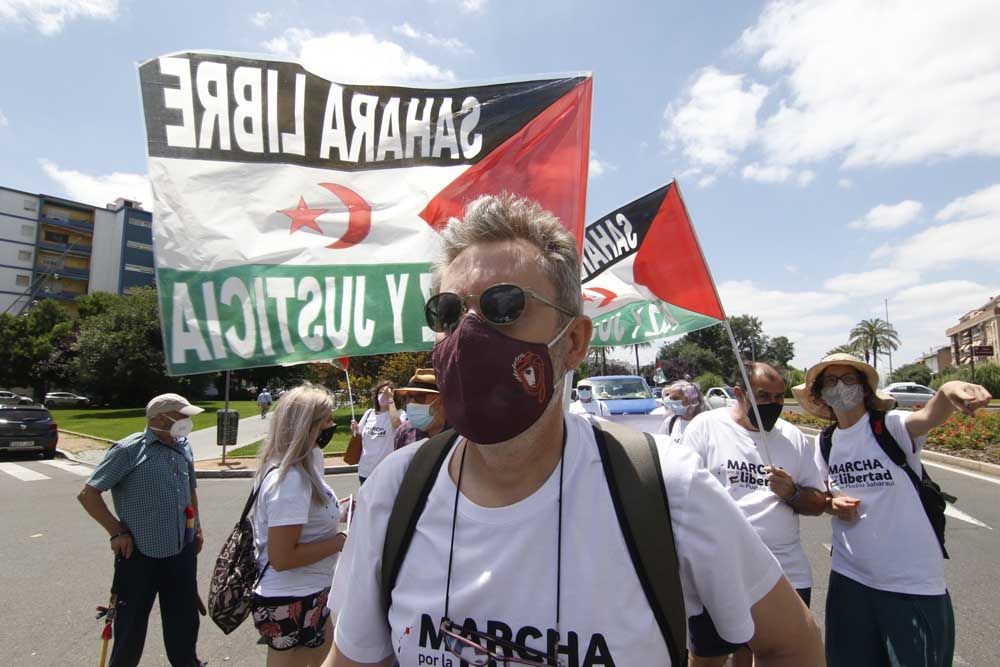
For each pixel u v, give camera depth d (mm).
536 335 1174
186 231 2219
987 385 36156
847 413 2904
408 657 1119
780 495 2805
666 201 3455
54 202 73688
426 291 2488
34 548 6418
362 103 2545
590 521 1078
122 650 3264
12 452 15859
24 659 3785
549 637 1023
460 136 2662
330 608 1405
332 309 2373
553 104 2756
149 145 2219
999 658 3529
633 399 11258
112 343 42531
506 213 1241
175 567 3441
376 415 6387
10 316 53812
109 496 9477
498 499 1155
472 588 1078
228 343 2221
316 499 2713
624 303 3576
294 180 2393
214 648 3977
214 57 2328
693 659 2426
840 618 2730
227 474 11766
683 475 1122
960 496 8008
